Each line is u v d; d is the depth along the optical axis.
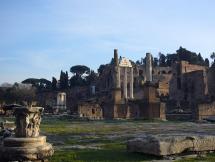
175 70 122.56
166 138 16.05
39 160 14.56
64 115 79.62
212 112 71.56
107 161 14.93
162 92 130.62
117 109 71.56
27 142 14.76
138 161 14.94
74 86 160.38
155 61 195.00
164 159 15.49
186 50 182.62
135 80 127.69
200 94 109.12
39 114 15.87
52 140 25.59
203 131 34.59
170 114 76.88
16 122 15.55
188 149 16.44
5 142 14.90
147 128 40.91
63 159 15.46
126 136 28.70
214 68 112.56
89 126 45.09
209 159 15.30
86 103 80.19
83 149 19.66
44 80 177.62
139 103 69.56
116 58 86.50
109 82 129.88
